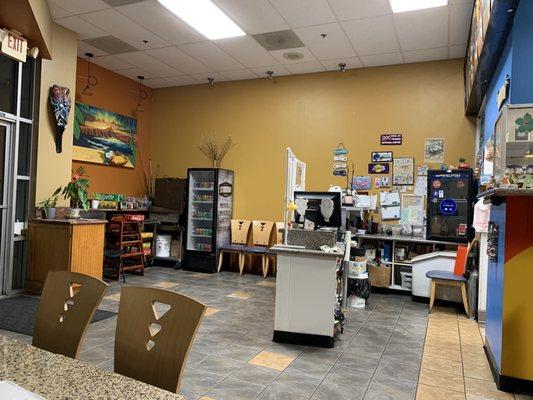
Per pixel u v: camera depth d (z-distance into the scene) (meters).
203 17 5.05
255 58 6.37
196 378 2.88
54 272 1.75
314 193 4.16
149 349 1.40
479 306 4.54
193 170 7.20
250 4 4.65
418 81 6.25
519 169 2.69
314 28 5.23
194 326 1.32
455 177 5.59
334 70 6.78
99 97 6.91
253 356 3.33
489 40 3.41
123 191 7.48
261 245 7.07
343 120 6.71
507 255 2.86
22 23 4.37
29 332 3.68
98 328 3.83
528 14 2.96
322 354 3.44
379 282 5.90
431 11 4.66
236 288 5.82
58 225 4.94
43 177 5.23
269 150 7.23
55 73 5.36
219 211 7.09
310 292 3.65
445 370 3.17
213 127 7.68
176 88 7.98
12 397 0.93
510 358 2.83
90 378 1.07
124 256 6.09
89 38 5.80
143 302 1.47
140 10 4.92
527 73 2.97
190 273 6.87
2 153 4.89
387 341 3.82
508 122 2.69
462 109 6.00
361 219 6.21
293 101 7.07
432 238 5.68
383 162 6.41
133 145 7.67
